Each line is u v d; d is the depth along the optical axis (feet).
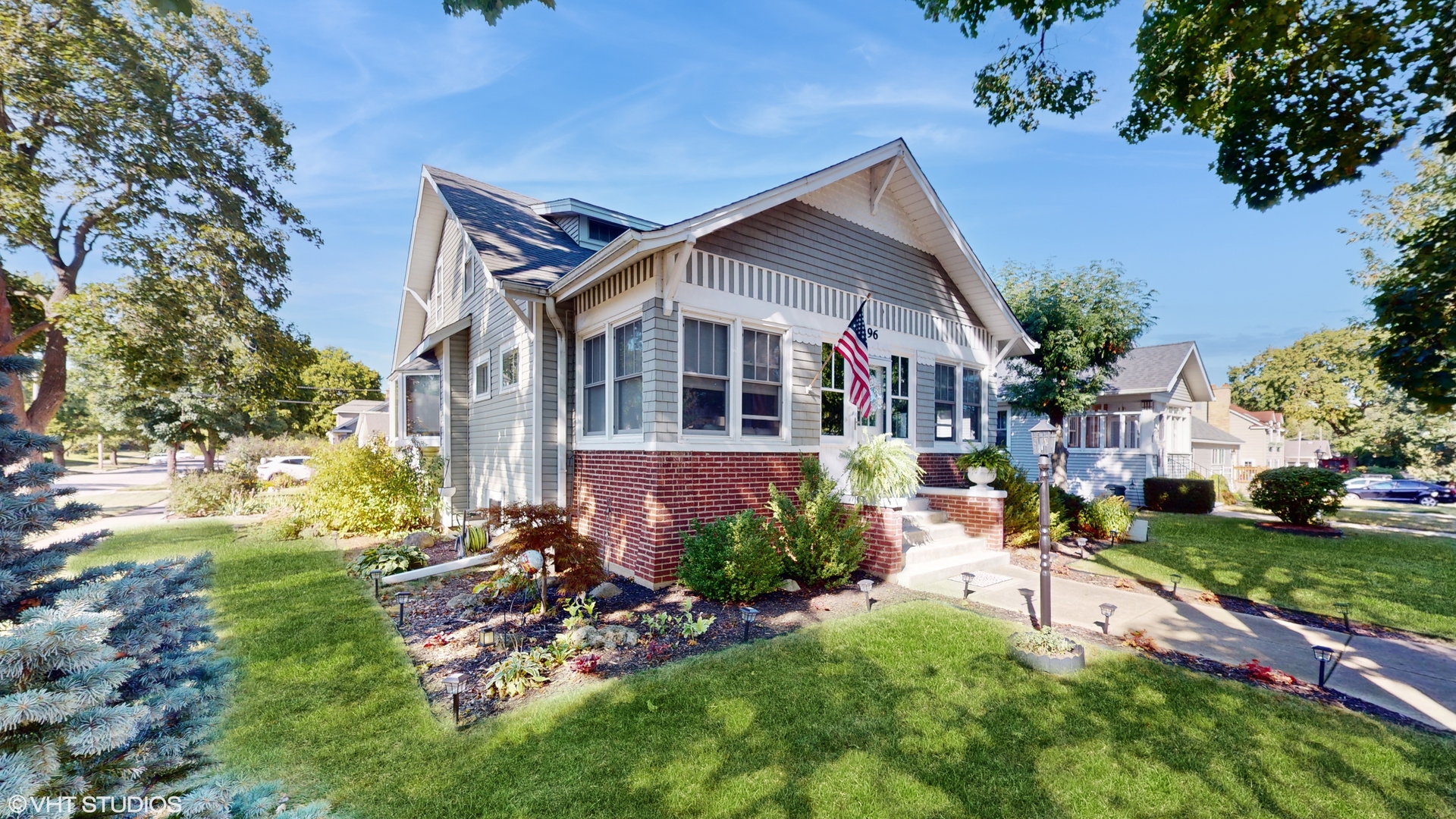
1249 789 11.30
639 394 26.91
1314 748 12.71
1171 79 18.49
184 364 54.49
